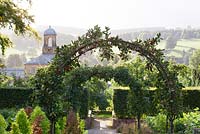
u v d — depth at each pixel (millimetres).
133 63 26703
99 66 15211
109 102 37188
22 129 9219
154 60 11273
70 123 10438
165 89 11508
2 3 22156
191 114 16125
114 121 24109
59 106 10547
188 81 32656
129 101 16109
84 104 22250
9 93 25922
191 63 66500
